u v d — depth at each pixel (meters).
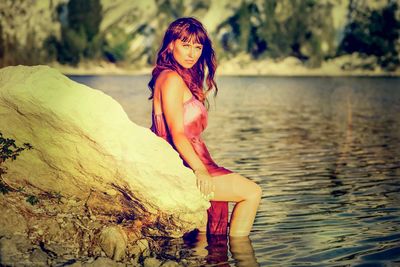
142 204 4.81
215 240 5.00
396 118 20.56
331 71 78.88
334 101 31.34
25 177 4.91
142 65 79.62
